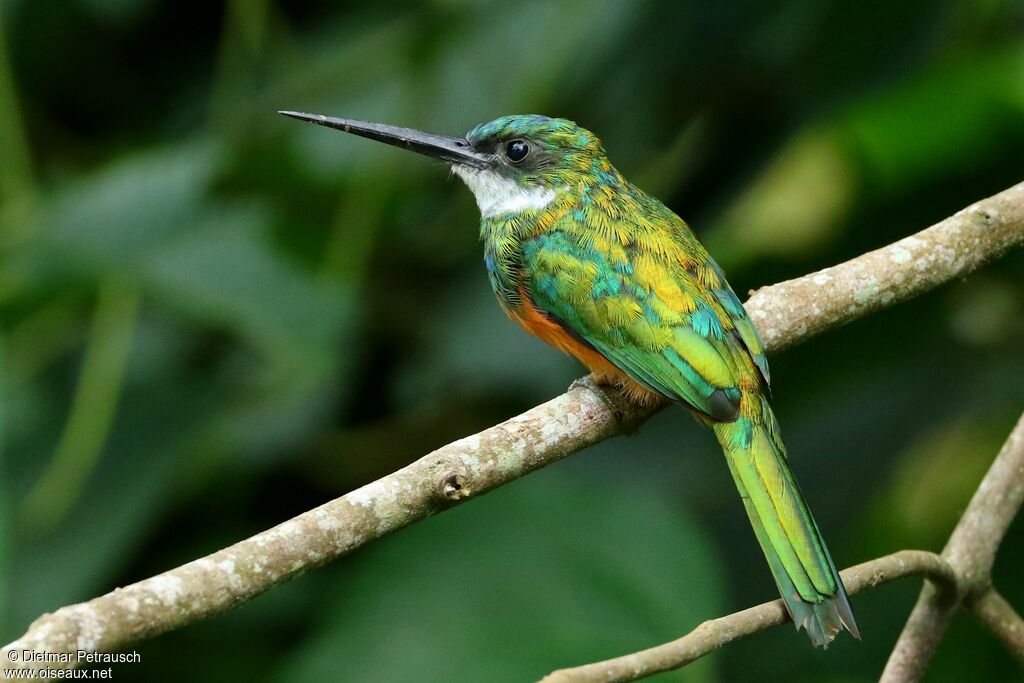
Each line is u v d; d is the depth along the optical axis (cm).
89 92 1080
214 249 919
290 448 964
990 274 1005
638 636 815
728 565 970
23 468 898
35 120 1056
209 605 491
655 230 743
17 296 906
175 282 896
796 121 999
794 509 625
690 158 1038
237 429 958
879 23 973
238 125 1016
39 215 945
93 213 931
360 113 1028
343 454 992
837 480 1011
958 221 714
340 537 525
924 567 605
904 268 704
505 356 956
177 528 970
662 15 1029
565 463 984
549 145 802
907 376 1035
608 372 718
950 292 994
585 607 825
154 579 486
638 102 1045
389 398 1016
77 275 904
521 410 990
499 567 841
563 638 809
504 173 802
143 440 920
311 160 989
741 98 1028
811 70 989
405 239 1021
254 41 1034
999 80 948
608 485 902
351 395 1013
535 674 790
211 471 959
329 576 947
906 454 1009
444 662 796
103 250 909
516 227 778
